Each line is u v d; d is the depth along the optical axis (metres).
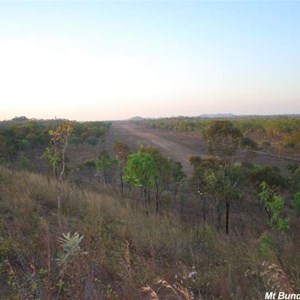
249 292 5.04
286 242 9.16
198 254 8.47
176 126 115.38
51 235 6.67
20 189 12.70
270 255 7.30
